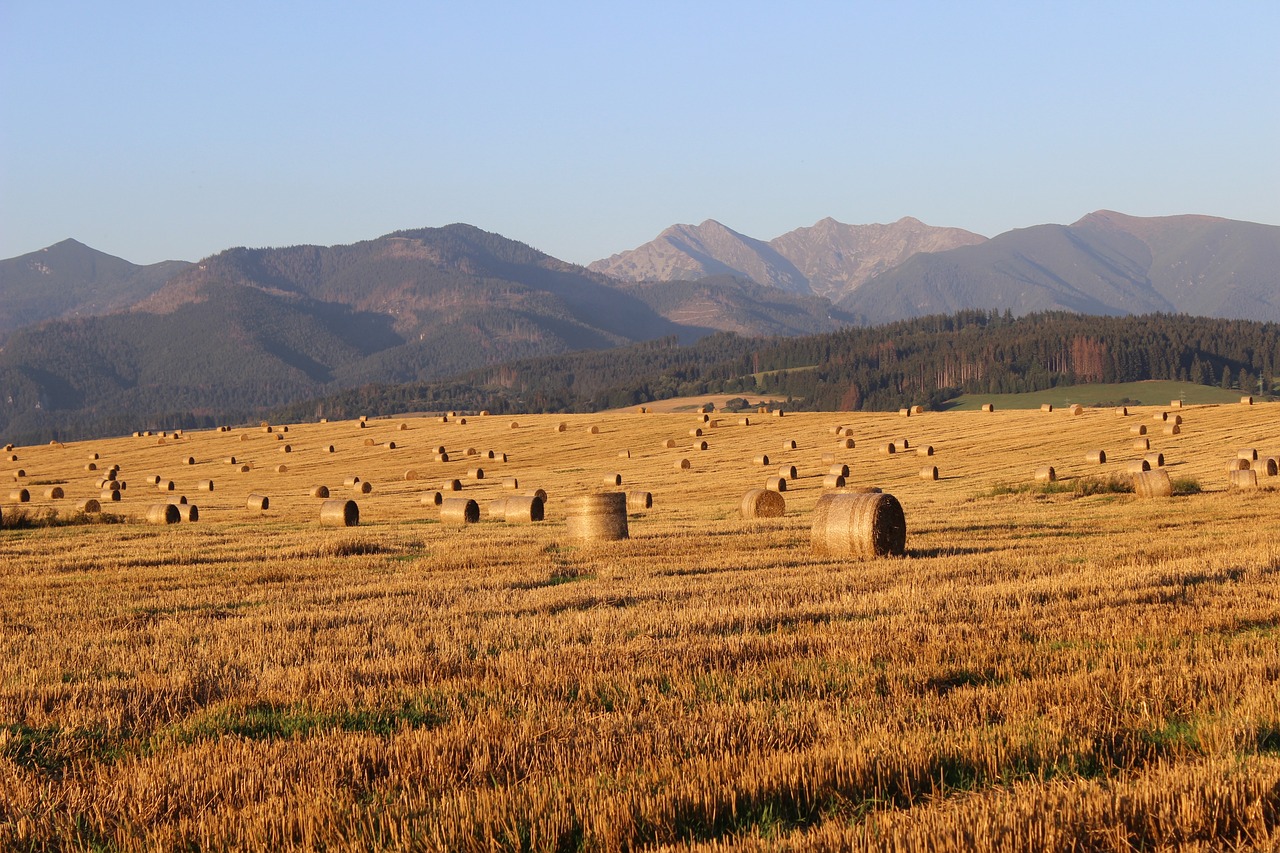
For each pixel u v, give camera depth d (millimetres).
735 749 8258
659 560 21562
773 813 7078
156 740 9219
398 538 28500
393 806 7230
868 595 15555
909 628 12789
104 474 75000
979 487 47250
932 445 70000
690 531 28984
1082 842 6402
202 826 7031
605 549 24062
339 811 7188
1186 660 10812
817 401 196375
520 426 96062
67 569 22875
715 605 15273
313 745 8641
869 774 7551
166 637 14188
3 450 97312
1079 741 8102
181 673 11562
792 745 8305
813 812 7145
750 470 62062
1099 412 82562
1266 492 36406
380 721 9641
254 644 13375
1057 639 12078
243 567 22125
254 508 48250
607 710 9758
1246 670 10062
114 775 8266
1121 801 6789
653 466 67875
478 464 74125
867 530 21641
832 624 13219
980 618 13547
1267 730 8281
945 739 8188
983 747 7957
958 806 6852
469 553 23594
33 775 8305
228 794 7680
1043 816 6590
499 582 18781
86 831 7312
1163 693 9391
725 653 11641
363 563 22531
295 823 7031
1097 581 16078
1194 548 20875
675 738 8508
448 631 13906
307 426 106188
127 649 13336
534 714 9438
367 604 16641
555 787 7422
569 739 8586
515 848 6613
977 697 9484
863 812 7020
